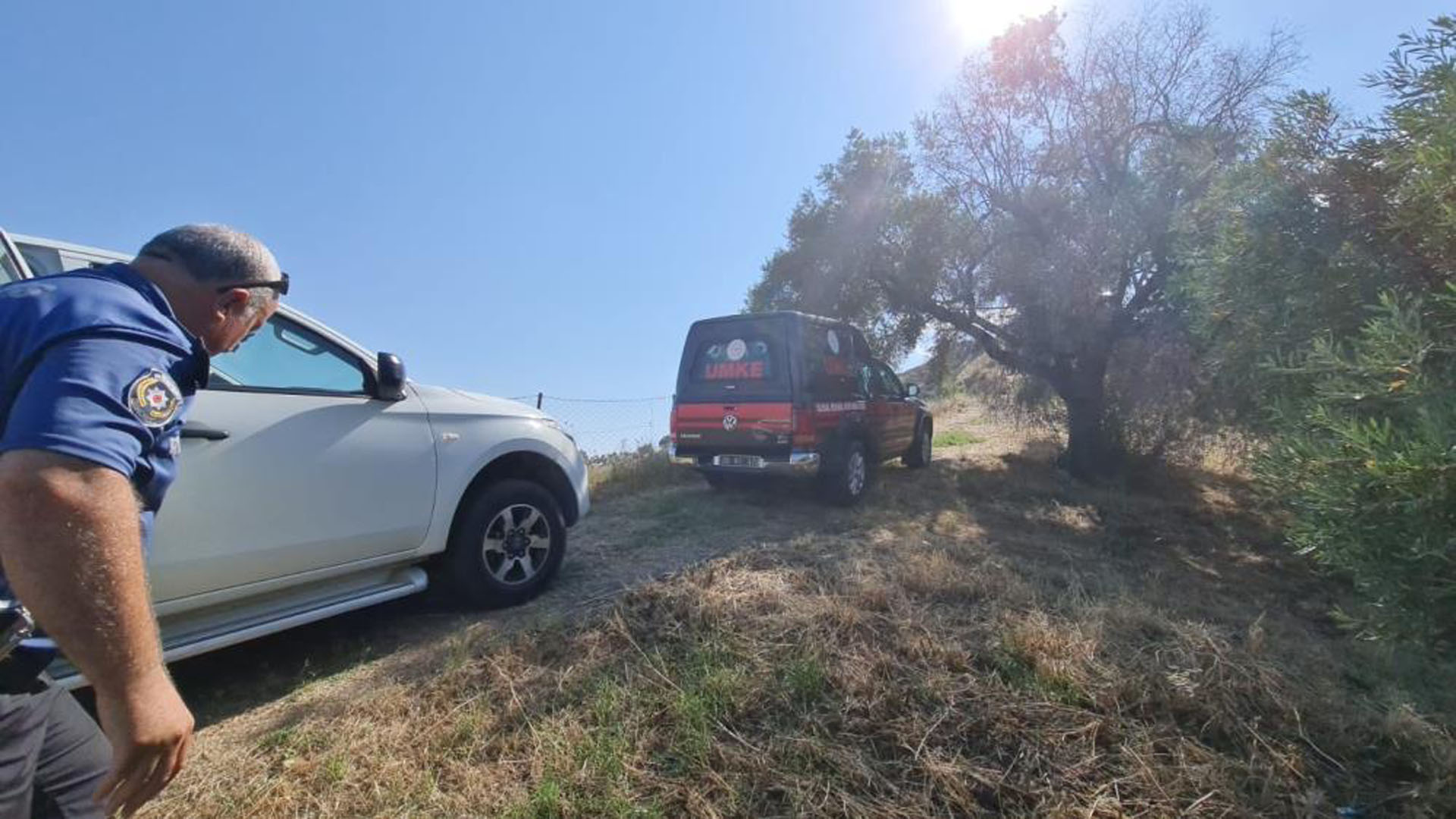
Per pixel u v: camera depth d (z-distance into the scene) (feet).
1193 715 8.67
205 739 8.87
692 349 22.82
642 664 9.99
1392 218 9.22
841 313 33.60
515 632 11.49
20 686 4.22
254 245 5.32
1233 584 16.56
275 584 10.03
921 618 11.19
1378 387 7.18
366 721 8.94
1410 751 8.20
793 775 7.68
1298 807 7.28
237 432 9.61
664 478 26.86
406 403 11.93
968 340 35.53
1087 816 7.04
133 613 3.63
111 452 3.62
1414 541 6.68
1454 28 7.31
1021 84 29.09
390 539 11.36
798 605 11.71
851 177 33.68
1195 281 13.78
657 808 7.25
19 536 3.35
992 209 30.42
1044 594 12.62
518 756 8.21
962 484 26.76
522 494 13.37
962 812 7.18
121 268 4.61
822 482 21.86
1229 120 25.80
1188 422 27.07
